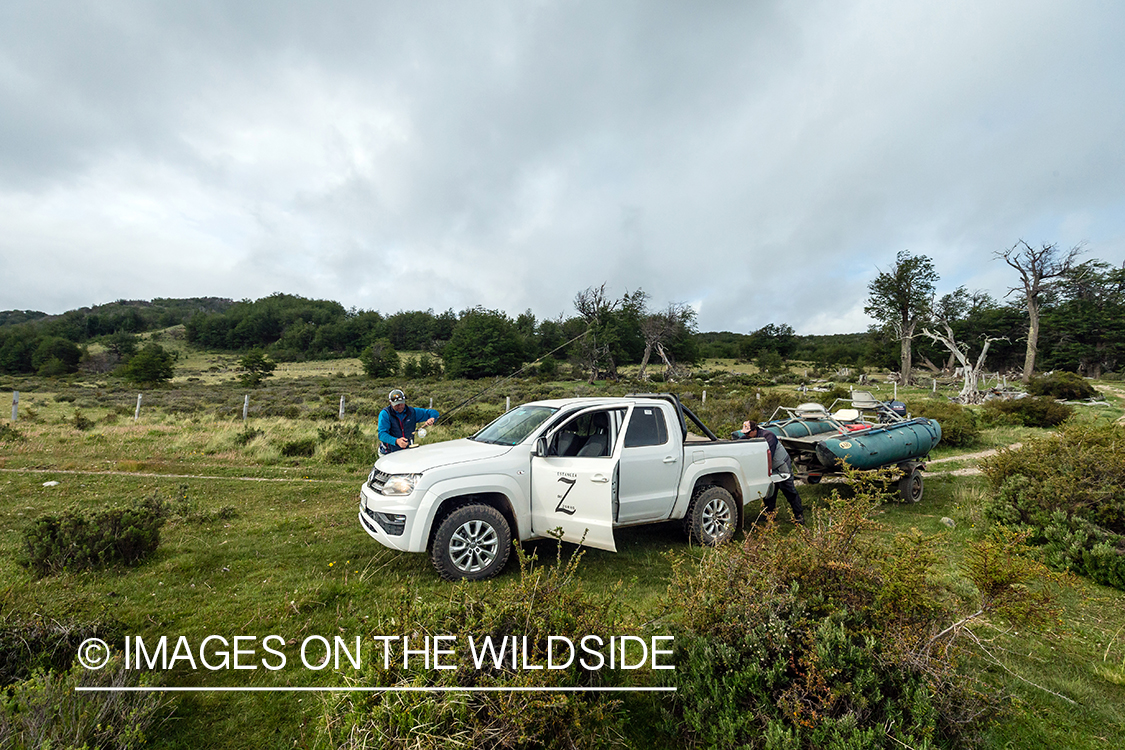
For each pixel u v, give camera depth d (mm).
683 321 67188
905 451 8531
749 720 2580
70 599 3938
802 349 114812
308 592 4461
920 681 2621
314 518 6844
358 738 2340
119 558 5094
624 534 6395
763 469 6504
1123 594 4789
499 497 5086
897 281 48375
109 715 2627
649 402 5832
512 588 3053
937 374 60594
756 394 24250
